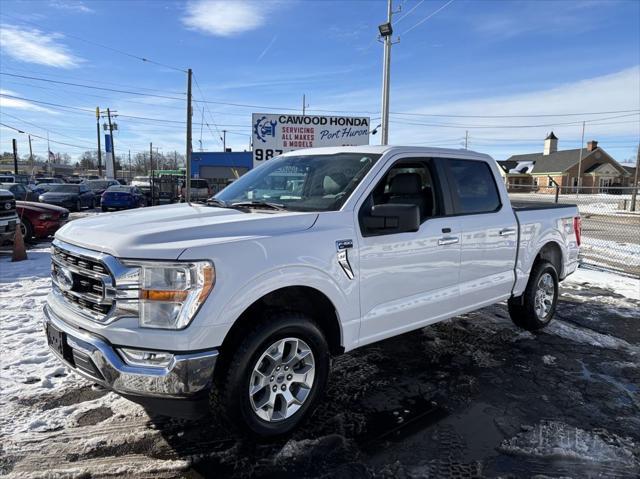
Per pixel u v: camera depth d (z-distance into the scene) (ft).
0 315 18.49
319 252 10.37
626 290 24.88
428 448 10.19
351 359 14.96
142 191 91.86
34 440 10.21
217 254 8.93
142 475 9.14
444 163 14.08
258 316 9.74
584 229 58.18
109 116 191.52
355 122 57.41
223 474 9.22
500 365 14.67
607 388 13.21
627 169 272.72
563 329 18.17
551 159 248.11
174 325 8.63
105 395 12.26
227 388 9.24
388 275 11.91
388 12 74.08
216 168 135.85
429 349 15.89
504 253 15.57
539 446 10.31
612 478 9.30
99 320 8.99
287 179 13.32
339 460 9.71
